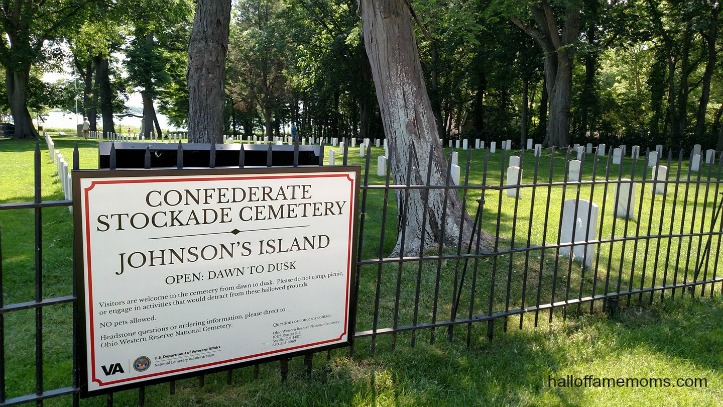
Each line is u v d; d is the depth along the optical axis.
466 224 6.98
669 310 5.22
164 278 2.94
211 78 10.04
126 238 2.80
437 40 35.12
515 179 12.27
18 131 34.88
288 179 3.21
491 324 4.35
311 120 53.78
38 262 2.72
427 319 4.86
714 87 39.53
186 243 2.97
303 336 3.48
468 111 46.16
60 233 8.11
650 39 31.55
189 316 3.05
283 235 3.27
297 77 44.97
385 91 6.84
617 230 8.95
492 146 26.55
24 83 34.59
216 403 3.37
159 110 57.91
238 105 50.97
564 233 7.08
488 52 35.12
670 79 33.50
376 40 6.77
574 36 27.48
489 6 22.89
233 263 3.13
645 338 4.53
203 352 3.14
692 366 4.09
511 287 5.76
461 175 16.69
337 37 36.84
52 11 31.02
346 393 3.48
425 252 6.64
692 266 6.91
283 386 3.54
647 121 41.44
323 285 3.49
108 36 35.09
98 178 2.67
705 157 22.30
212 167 2.97
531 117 45.94
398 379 3.69
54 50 33.69
